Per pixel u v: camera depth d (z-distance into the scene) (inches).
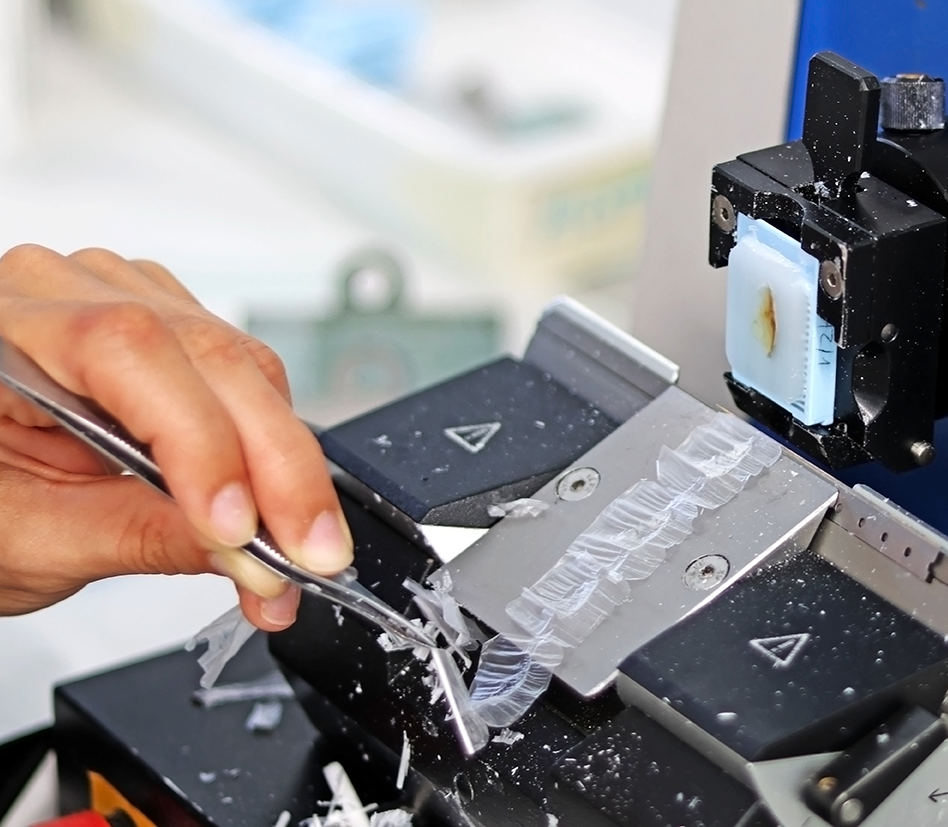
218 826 20.0
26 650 30.6
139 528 20.1
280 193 53.5
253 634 24.6
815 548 18.7
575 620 18.3
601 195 50.6
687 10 24.8
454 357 46.2
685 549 18.7
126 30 58.4
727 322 19.8
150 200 52.4
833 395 18.9
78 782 23.4
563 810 16.7
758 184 18.6
